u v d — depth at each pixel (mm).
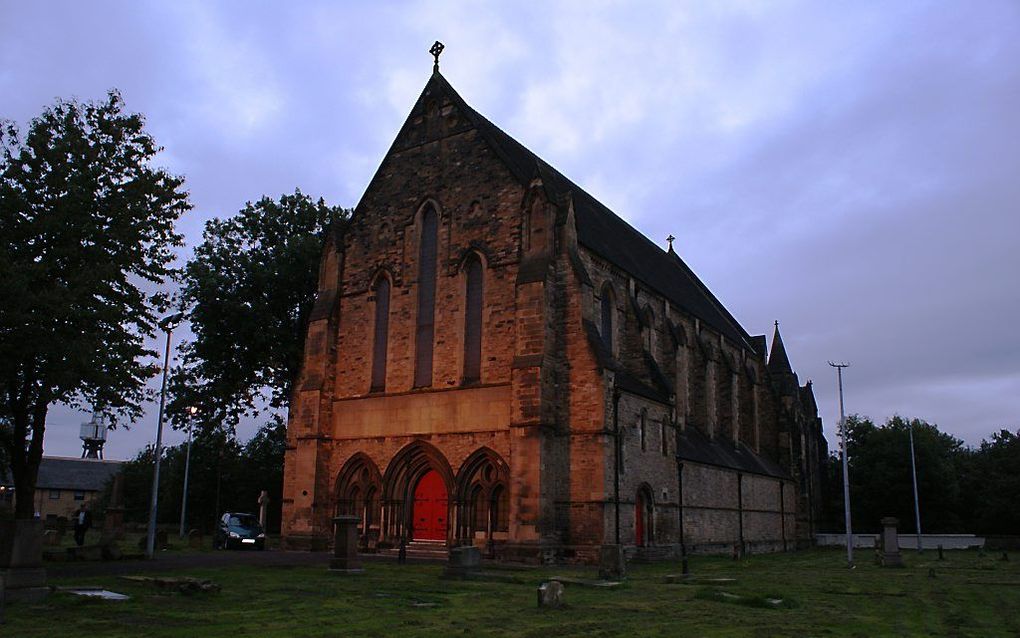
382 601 21000
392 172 46031
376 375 44094
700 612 19812
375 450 42625
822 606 22297
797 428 71125
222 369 55500
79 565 31906
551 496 36969
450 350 41188
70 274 30375
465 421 39688
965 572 37812
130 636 14977
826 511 89438
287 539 43906
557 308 39500
